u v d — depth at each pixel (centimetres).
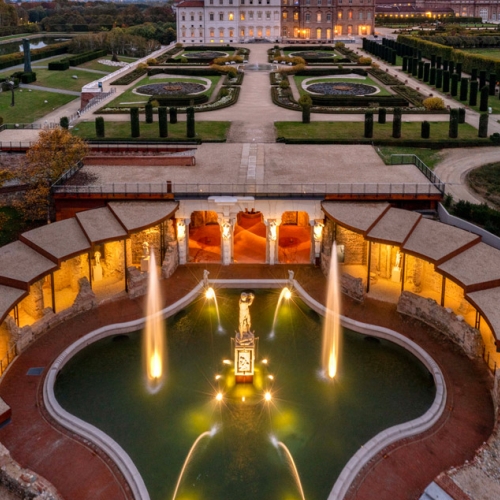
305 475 3219
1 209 6338
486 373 3938
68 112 10850
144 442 3434
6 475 3002
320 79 12962
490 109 9731
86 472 3161
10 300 4112
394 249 5216
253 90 11731
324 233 5553
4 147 7119
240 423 3594
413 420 3494
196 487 3150
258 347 4362
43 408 3612
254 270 5509
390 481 3097
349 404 3741
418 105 10162
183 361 4203
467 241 4694
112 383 3947
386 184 5719
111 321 4569
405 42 19250
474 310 4694
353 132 8306
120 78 12788
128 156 6500
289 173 6169
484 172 6788
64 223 5016
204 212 6450
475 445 3325
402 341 4319
